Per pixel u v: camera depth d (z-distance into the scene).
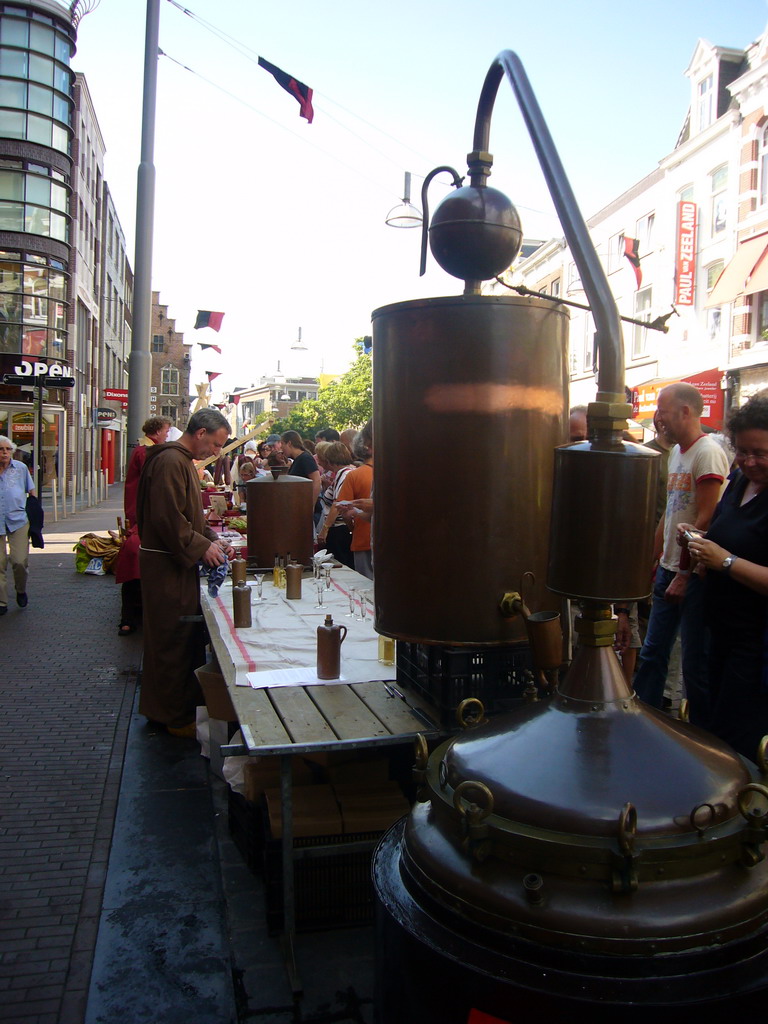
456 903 1.41
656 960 1.26
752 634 2.60
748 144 17.86
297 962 2.53
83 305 35.38
